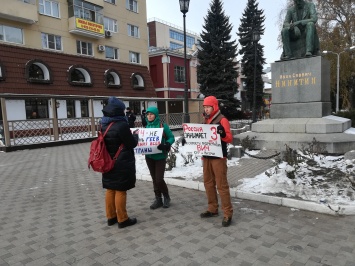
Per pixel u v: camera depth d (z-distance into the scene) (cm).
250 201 479
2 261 319
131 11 2833
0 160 1086
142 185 620
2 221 440
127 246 343
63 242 361
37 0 2048
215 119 396
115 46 2661
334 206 405
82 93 2178
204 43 3288
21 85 1784
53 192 596
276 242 335
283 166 577
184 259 307
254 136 946
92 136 1770
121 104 392
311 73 927
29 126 1580
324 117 915
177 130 2406
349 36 2309
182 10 1303
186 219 418
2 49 1750
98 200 530
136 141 398
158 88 3400
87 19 2356
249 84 4012
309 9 974
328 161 622
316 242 331
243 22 4084
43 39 2098
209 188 413
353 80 2655
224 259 304
